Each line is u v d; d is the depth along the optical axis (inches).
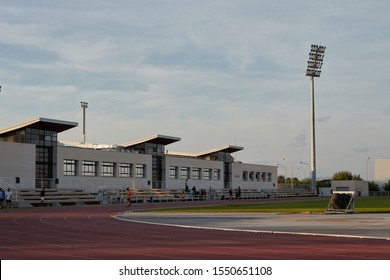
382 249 674.8
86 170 2869.1
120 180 3061.0
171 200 3038.9
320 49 3720.5
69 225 1139.9
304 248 692.1
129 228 1050.7
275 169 4618.6
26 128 2581.2
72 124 2694.4
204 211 1724.9
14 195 2255.2
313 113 3777.1
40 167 2630.4
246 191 3875.5
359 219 1273.4
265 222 1192.2
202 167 3767.2
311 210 1680.6
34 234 923.4
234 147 4037.9
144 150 3351.4
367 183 4439.0
